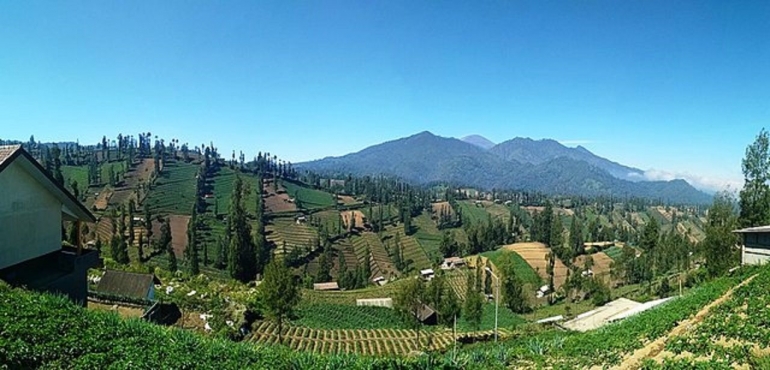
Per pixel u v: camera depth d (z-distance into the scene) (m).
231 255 88.06
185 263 100.50
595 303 73.88
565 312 68.50
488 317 66.62
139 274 41.12
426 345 44.22
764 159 47.38
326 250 135.25
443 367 15.76
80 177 168.75
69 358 11.29
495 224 173.50
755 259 35.69
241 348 14.35
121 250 78.31
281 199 193.50
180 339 13.86
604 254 129.62
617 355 17.06
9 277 15.77
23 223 16.73
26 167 16.56
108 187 162.38
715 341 15.57
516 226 170.12
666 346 16.34
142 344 12.78
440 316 47.00
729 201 54.81
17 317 12.06
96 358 11.32
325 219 180.38
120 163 191.38
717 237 44.91
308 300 71.00
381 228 176.25
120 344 12.34
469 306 51.66
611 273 97.12
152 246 112.62
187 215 144.62
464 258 129.50
